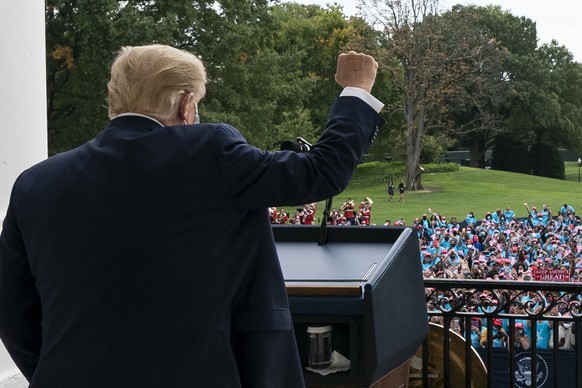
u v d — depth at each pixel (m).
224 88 50.72
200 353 1.87
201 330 1.87
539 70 99.88
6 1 3.30
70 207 1.94
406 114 76.94
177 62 2.03
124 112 2.04
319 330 2.33
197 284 1.88
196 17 50.66
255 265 1.99
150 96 2.01
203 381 1.87
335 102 2.11
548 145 105.94
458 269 25.48
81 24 45.25
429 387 3.81
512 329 4.16
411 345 2.53
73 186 1.95
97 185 1.93
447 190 79.25
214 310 1.89
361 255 2.59
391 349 2.34
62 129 50.47
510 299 4.10
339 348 2.40
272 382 1.94
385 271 2.32
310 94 63.69
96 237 1.91
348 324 2.35
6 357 3.20
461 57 75.25
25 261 2.06
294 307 2.28
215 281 1.90
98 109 48.28
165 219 1.90
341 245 2.73
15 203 2.03
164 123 2.03
